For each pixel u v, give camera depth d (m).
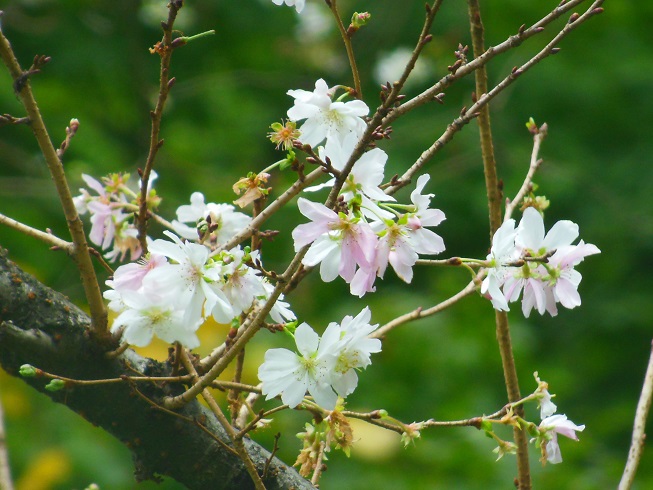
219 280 2.58
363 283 2.69
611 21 12.57
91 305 2.90
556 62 12.07
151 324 2.58
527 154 11.50
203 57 12.47
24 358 2.91
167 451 3.03
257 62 13.02
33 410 7.58
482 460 7.25
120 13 11.31
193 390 2.75
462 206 11.52
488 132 3.56
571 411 10.88
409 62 2.52
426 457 7.40
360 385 8.49
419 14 12.84
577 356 11.59
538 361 10.33
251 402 3.29
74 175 9.73
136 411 2.97
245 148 12.79
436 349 8.80
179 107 12.30
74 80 11.45
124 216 3.54
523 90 12.06
